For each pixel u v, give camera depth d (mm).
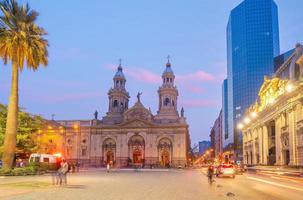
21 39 42062
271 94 70562
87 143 124188
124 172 72438
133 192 24844
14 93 41906
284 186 32531
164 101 126438
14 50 41875
